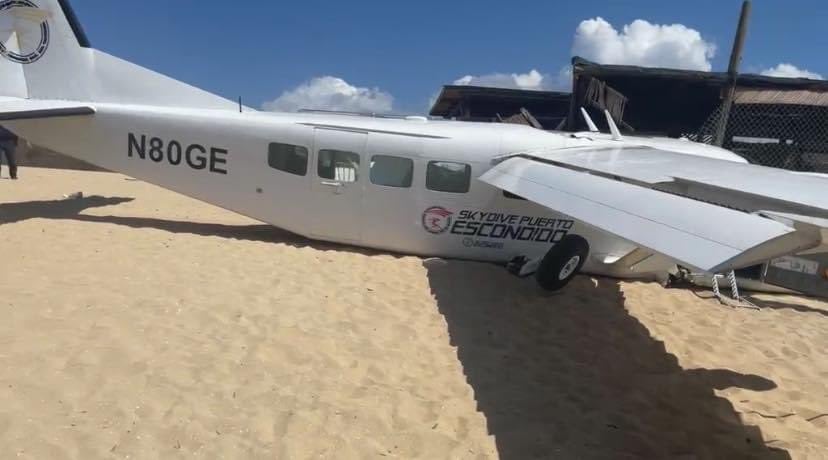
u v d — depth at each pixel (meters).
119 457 3.36
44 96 9.04
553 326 6.19
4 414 3.63
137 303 5.62
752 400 4.89
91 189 14.21
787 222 2.71
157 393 4.05
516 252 8.05
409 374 4.80
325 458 3.56
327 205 8.27
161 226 9.37
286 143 8.23
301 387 4.39
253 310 5.74
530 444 3.88
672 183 4.19
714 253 2.48
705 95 13.24
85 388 4.02
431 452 3.72
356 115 8.69
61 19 8.95
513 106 17.41
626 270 7.84
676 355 5.75
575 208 4.03
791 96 11.88
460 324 5.96
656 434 4.18
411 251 8.30
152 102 9.23
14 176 14.97
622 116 12.65
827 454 4.11
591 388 4.84
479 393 4.57
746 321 6.90
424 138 7.90
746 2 9.44
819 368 5.66
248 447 3.58
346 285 6.79
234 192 8.55
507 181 6.26
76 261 6.84
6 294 5.57
